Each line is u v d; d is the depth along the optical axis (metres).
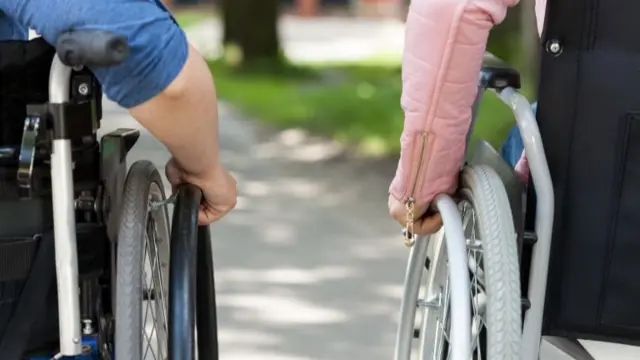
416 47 2.27
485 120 9.74
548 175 2.34
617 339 2.44
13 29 2.41
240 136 11.02
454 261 2.24
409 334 3.02
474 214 2.38
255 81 16.22
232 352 4.74
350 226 7.09
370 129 11.23
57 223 2.10
